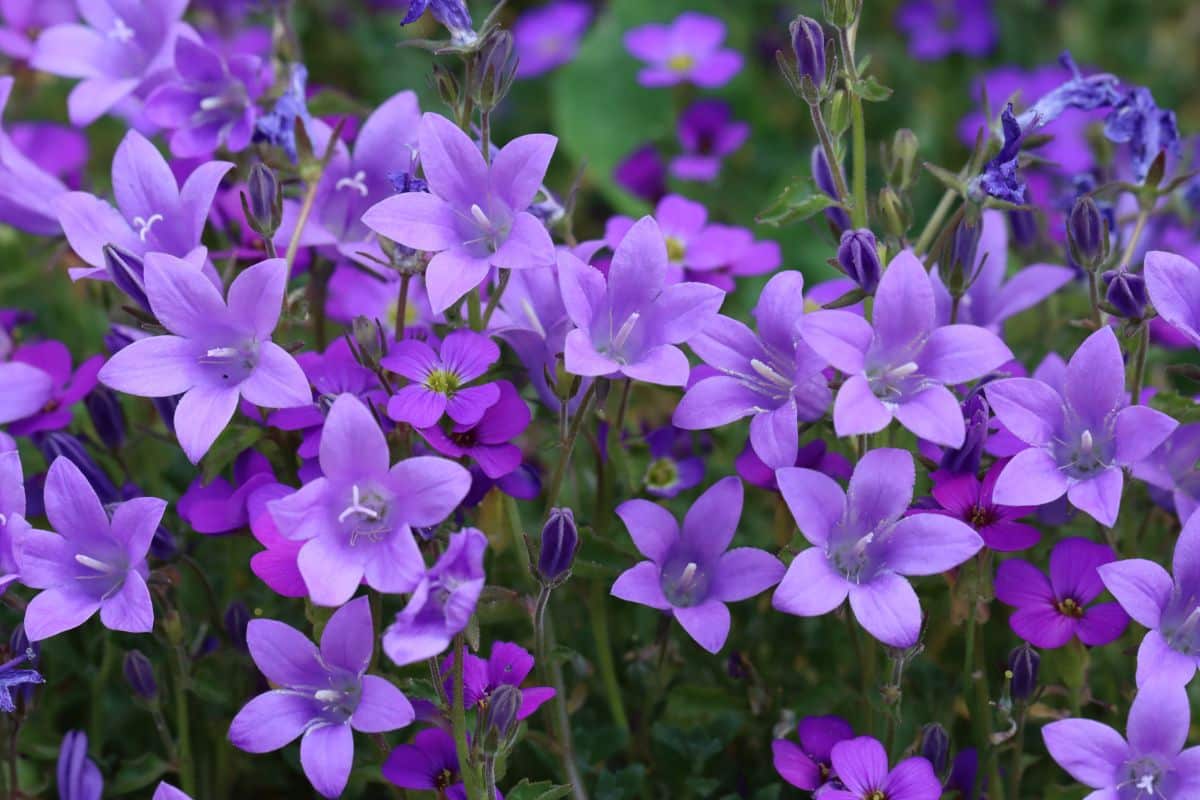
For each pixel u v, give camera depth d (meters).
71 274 0.57
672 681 0.62
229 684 0.60
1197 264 0.65
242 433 0.57
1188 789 0.53
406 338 0.59
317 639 0.56
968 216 0.58
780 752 0.56
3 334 0.62
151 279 0.55
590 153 0.87
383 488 0.53
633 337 0.56
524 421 0.56
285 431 0.58
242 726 0.54
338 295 0.63
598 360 0.54
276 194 0.57
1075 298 0.66
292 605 0.61
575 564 0.58
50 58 0.63
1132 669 0.59
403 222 0.55
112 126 0.80
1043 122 0.60
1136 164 0.61
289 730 0.54
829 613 0.60
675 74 0.80
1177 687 0.53
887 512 0.55
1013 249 0.68
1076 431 0.55
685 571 0.56
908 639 0.54
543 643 0.57
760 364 0.56
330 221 0.61
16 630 0.56
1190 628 0.55
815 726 0.57
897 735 0.59
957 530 0.54
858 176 0.58
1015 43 0.95
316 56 0.91
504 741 0.54
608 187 0.85
